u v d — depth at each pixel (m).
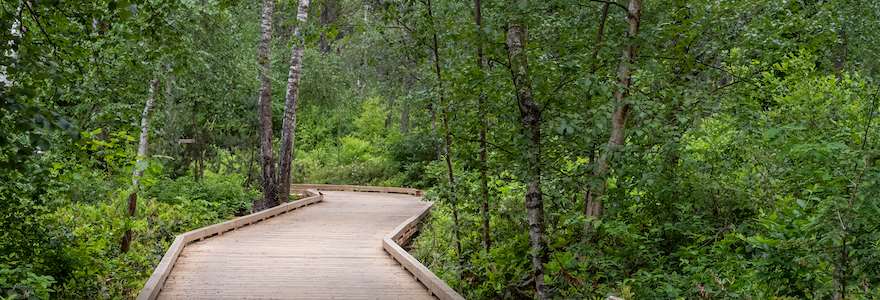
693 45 7.93
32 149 3.55
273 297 8.06
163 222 15.79
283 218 17.23
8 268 6.68
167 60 8.92
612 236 7.38
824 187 5.57
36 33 5.46
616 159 6.21
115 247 12.14
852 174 4.68
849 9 9.16
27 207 6.75
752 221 6.92
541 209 6.60
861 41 9.56
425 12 9.05
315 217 17.64
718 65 7.95
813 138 6.25
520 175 6.69
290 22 8.57
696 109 7.02
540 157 6.68
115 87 6.70
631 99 6.18
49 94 5.61
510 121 7.03
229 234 13.65
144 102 10.39
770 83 7.99
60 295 8.29
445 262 10.71
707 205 7.32
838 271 4.38
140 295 7.31
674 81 7.46
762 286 5.48
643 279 6.33
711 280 5.83
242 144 25.69
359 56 29.23
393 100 32.69
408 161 30.31
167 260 9.44
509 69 6.38
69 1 5.01
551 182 7.21
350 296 8.22
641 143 6.53
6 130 4.21
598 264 7.10
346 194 27.14
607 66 7.22
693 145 7.81
